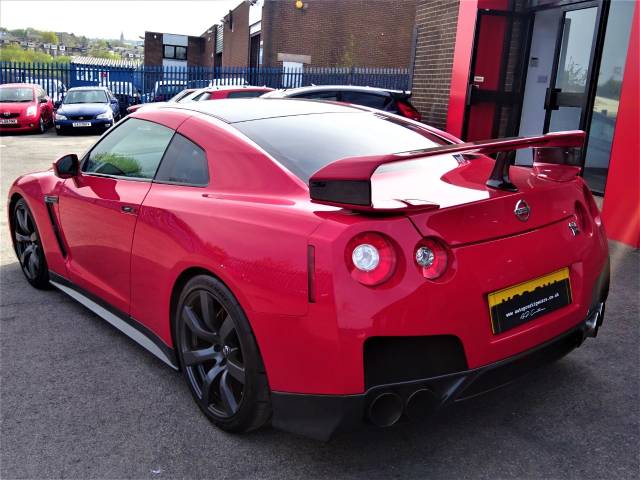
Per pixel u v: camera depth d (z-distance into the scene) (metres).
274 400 2.14
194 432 2.50
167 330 2.74
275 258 2.07
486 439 2.40
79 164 3.54
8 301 4.05
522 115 8.23
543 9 7.53
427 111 8.99
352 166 1.93
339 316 1.91
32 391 2.85
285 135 2.65
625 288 4.22
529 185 2.39
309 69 22.44
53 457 2.33
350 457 2.30
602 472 2.20
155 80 24.25
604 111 7.34
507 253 2.13
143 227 2.80
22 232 4.31
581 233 2.47
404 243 1.94
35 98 17.27
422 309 1.94
